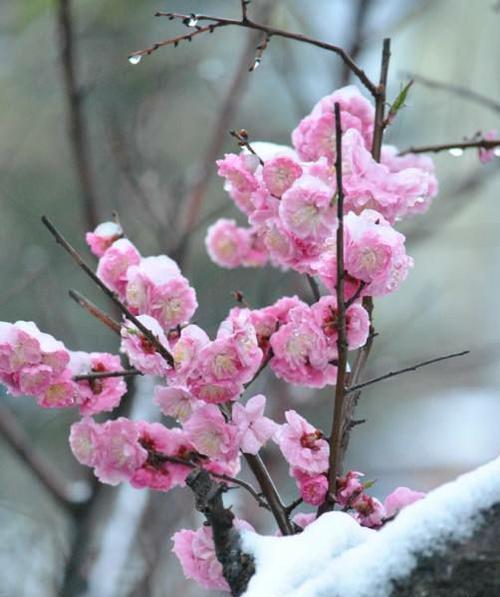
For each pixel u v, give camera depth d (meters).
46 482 8.50
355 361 4.16
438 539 3.04
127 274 3.98
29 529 10.05
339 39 11.67
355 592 3.04
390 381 15.58
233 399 3.76
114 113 9.13
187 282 3.98
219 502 3.43
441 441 17.91
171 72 10.46
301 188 3.77
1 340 3.88
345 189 3.88
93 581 8.23
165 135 15.11
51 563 9.50
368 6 10.90
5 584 9.23
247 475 10.33
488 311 20.70
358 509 3.82
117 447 4.02
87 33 11.96
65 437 13.77
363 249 3.74
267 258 5.14
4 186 13.60
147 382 8.27
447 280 20.91
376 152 4.47
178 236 8.80
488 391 18.91
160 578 8.52
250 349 3.70
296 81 10.77
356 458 18.06
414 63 17.45
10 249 14.42
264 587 3.20
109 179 9.85
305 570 3.24
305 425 3.88
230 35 15.12
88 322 14.27
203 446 3.75
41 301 9.73
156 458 4.04
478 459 17.61
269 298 9.16
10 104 16.02
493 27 17.03
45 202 15.46
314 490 3.87
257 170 4.02
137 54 4.30
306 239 3.88
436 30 17.38
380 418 18.56
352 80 10.95
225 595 5.31
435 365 14.27
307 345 3.85
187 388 3.83
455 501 3.06
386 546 3.07
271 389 10.15
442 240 19.20
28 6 13.45
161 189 9.16
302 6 11.96
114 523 8.48
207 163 9.00
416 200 4.01
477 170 11.99
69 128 8.51
